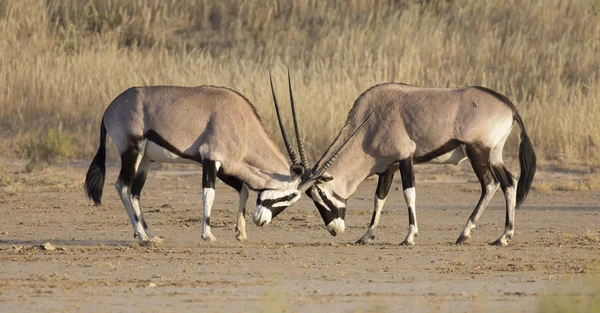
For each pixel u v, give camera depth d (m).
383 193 38.91
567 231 42.53
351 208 50.81
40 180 59.09
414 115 38.19
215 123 37.56
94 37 101.88
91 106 81.06
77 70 87.06
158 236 40.03
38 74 84.06
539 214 48.31
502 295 26.80
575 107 75.12
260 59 95.06
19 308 24.56
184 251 35.44
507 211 38.31
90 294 26.52
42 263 32.16
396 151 38.12
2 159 69.12
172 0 108.44
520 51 92.38
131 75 86.44
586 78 89.06
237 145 37.53
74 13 106.50
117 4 107.88
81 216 46.56
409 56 89.88
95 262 32.38
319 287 27.91
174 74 85.75
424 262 33.00
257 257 34.00
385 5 106.62
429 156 38.16
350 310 24.58
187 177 63.69
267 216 36.81
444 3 104.56
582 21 99.75
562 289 27.70
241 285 28.16
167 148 37.53
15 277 29.30
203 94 38.06
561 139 71.69
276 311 24.28
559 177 63.44
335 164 38.53
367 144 38.50
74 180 59.84
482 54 92.31
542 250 36.28
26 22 101.62
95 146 72.06
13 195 54.03
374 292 27.12
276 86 78.25
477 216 38.66
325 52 95.88
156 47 99.44
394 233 41.94
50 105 81.00
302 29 103.38
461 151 38.25
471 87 38.59
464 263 32.81
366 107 38.78
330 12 105.62
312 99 75.25
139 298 25.97
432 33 97.75
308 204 51.41
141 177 38.81
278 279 29.25
